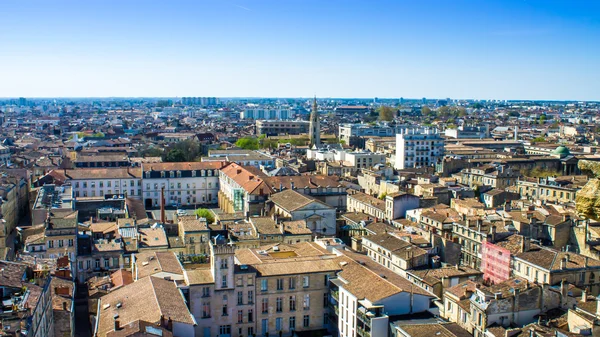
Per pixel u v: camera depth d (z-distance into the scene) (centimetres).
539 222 19688
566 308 13650
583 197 4825
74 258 17562
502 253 17038
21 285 11444
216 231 19612
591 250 18275
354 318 13375
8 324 9656
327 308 15012
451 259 18362
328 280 14938
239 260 15675
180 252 18862
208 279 14100
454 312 14450
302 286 14775
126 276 15675
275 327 14638
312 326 14962
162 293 12350
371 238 19288
